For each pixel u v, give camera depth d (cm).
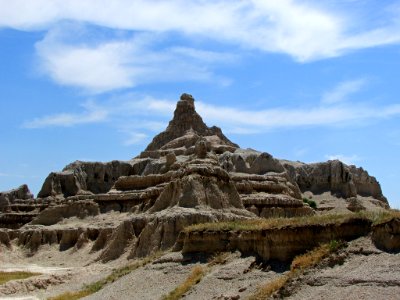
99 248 10550
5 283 7381
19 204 14262
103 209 12481
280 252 4803
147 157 15088
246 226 5394
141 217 9425
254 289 4459
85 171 14838
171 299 4809
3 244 11681
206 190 8944
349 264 4131
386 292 3631
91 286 6425
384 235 4178
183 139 15125
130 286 5538
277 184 11431
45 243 11750
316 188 14688
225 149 13862
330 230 4553
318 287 3994
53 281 7562
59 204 13125
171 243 8119
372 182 15450
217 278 4859
